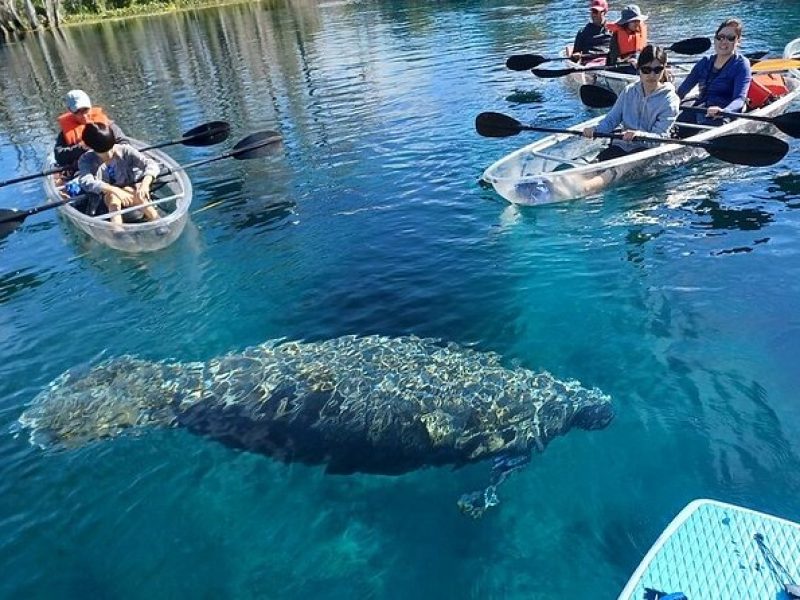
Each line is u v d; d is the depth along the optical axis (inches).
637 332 204.4
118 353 221.8
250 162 405.7
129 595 137.1
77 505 158.1
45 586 140.1
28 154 470.9
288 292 251.1
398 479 157.3
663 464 155.1
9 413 193.8
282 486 157.9
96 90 674.2
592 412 166.4
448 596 131.6
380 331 219.0
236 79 658.8
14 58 992.2
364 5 1224.2
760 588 115.0
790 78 397.7
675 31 642.2
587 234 270.2
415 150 394.0
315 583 136.4
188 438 171.2
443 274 252.1
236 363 190.5
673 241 254.5
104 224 294.7
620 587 129.3
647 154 309.7
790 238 244.1
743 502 143.3
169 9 1531.7
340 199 334.6
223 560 142.9
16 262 300.2
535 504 148.6
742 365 183.9
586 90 390.9
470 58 631.2
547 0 940.6
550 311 221.0
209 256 286.8
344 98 535.5
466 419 158.6
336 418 163.8
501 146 384.8
